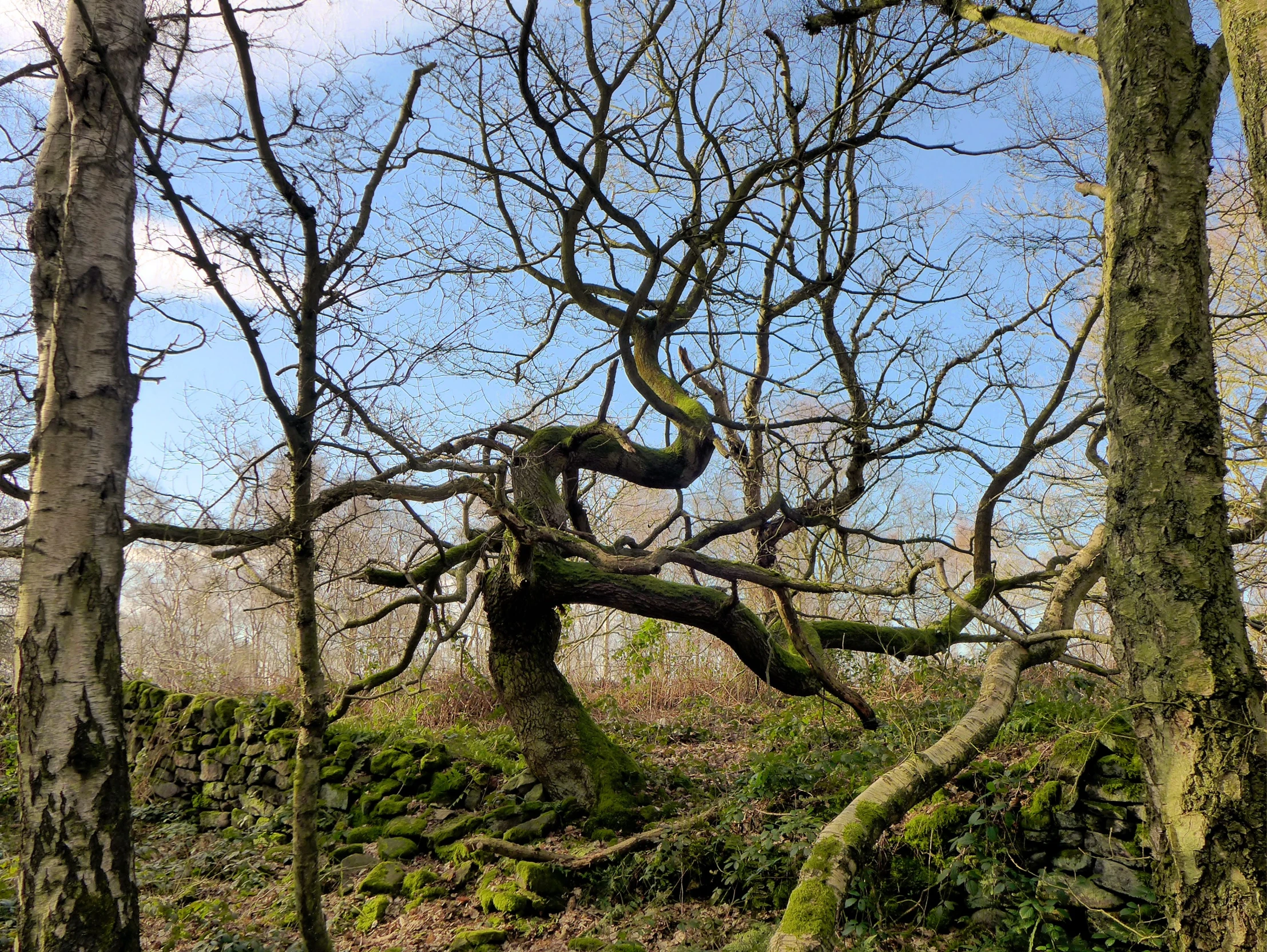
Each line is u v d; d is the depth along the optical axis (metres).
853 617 11.08
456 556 8.05
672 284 7.70
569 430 8.36
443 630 8.09
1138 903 4.57
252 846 8.46
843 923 5.12
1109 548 3.41
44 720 3.77
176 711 11.44
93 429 4.05
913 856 5.33
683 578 15.77
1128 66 3.46
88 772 3.79
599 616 13.63
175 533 4.61
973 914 5.00
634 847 6.30
